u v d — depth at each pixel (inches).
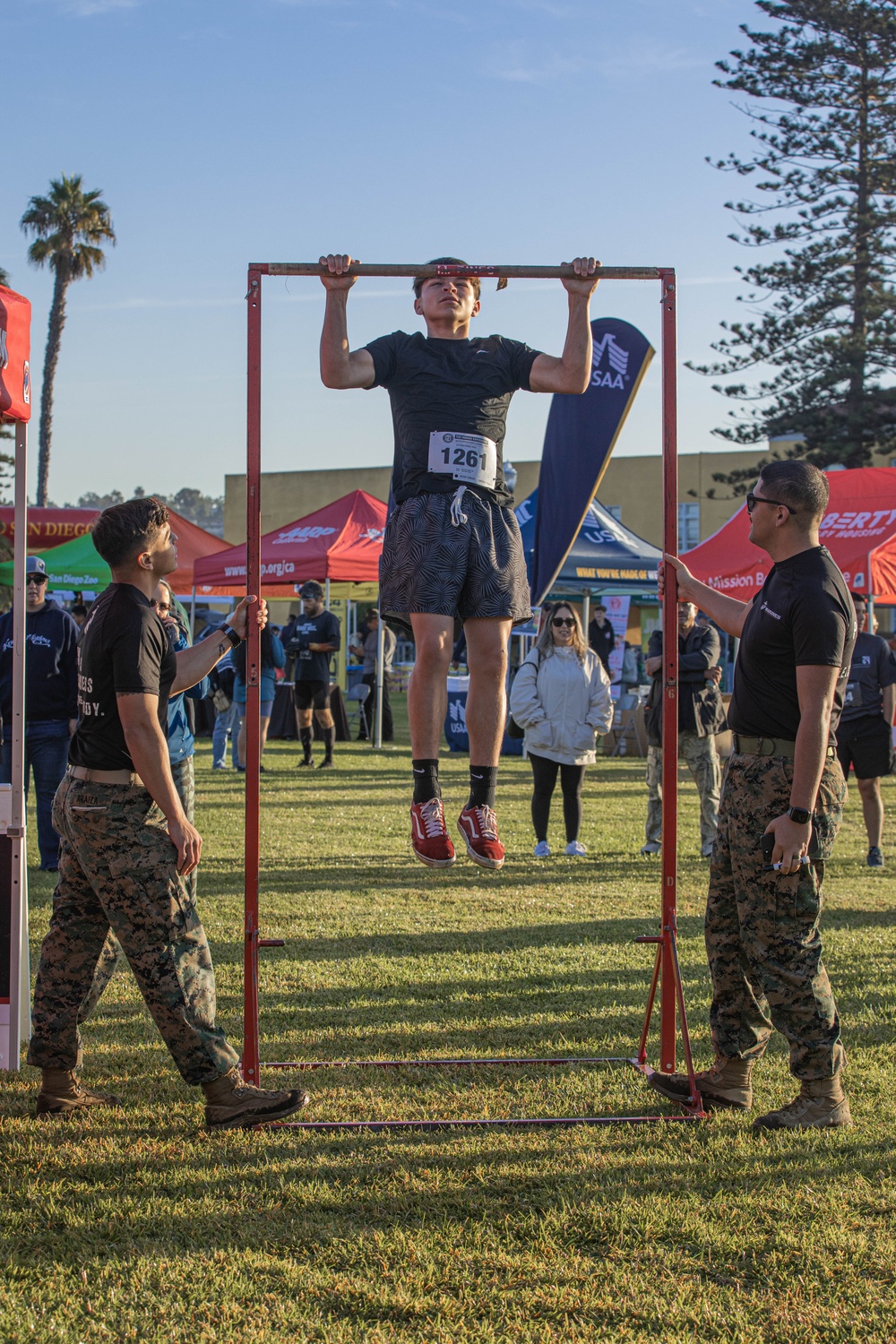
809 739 137.3
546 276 149.3
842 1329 98.0
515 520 151.8
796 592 140.8
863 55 1173.7
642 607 1192.2
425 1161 131.3
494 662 149.8
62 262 1521.9
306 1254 110.2
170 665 141.6
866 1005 194.4
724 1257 110.1
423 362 148.1
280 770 575.2
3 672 308.2
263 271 148.7
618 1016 190.4
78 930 144.7
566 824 356.8
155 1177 127.0
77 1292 103.3
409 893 292.8
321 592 593.9
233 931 247.3
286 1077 159.6
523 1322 98.7
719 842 150.0
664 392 159.3
